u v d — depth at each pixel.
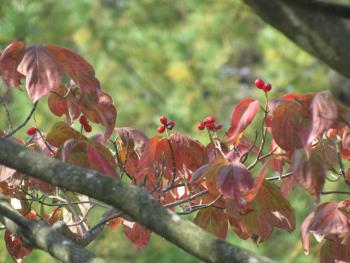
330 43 3.40
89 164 2.88
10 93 6.05
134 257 6.14
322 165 2.69
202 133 6.68
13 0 6.30
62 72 2.81
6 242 3.20
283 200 2.90
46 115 6.28
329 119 2.63
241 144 3.01
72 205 3.00
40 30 6.00
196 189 3.08
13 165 2.67
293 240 6.11
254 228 2.91
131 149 3.09
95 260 2.72
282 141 2.69
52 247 2.78
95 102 2.90
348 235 2.74
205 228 3.05
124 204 2.61
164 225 2.58
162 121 3.02
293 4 3.43
